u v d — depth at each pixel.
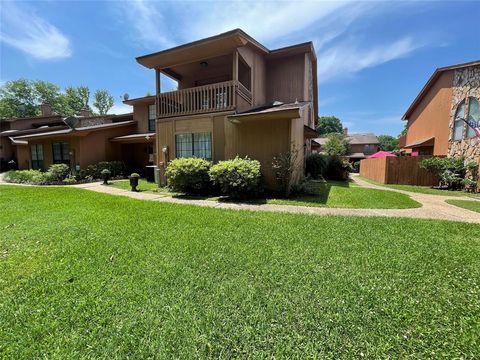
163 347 1.75
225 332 1.89
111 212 5.74
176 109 10.30
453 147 12.11
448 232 4.28
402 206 6.66
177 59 9.74
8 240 3.88
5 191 9.52
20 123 21.23
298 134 9.86
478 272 2.82
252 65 10.28
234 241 3.77
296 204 6.84
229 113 8.96
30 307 2.20
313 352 1.71
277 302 2.25
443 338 1.84
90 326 1.96
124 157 16.77
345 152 32.41
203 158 9.35
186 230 4.33
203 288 2.48
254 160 8.32
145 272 2.81
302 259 3.14
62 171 13.43
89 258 3.19
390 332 1.89
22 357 1.68
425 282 2.60
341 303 2.23
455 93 12.03
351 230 4.34
